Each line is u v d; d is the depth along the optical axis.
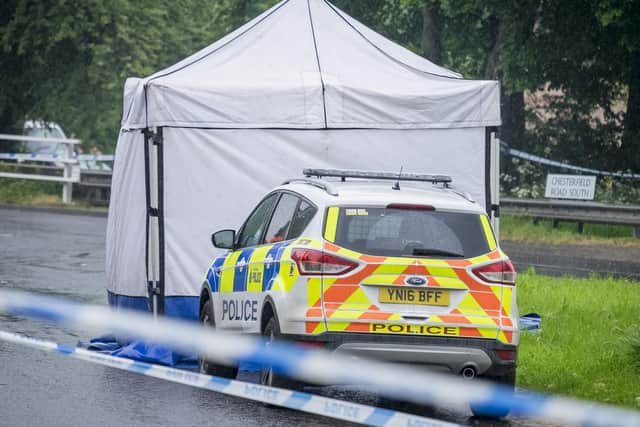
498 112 33.78
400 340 22.94
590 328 33.78
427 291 23.20
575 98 87.62
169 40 116.62
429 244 23.61
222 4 109.88
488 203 33.97
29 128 116.81
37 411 23.03
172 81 31.91
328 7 36.28
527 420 24.14
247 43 34.75
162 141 31.75
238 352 24.67
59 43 105.25
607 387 25.64
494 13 82.31
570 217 68.38
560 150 89.19
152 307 31.89
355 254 23.17
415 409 25.00
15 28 102.12
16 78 106.44
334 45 35.16
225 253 29.02
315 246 23.36
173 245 32.09
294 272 23.47
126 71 104.62
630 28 77.88
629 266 53.22
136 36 105.38
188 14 121.94
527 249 61.00
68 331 34.50
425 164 33.78
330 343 22.88
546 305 38.25
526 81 85.19
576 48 82.50
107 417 22.59
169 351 29.64
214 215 32.44
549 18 81.62
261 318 24.77
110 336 32.62
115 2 103.00
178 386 26.03
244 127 32.28
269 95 32.47
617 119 88.38
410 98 33.19
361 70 34.31
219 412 23.28
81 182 92.06
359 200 23.75
